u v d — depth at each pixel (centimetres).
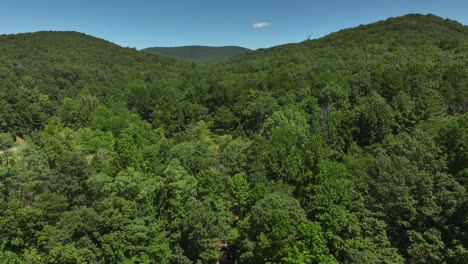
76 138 7912
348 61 12756
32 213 4284
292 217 4484
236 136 9025
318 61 13725
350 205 4756
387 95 8550
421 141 5259
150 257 4394
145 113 11694
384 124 7012
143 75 16750
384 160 4894
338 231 4491
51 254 3900
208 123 10119
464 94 7681
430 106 7194
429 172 4844
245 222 4662
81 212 4259
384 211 4709
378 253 4338
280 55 17850
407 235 4750
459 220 4444
